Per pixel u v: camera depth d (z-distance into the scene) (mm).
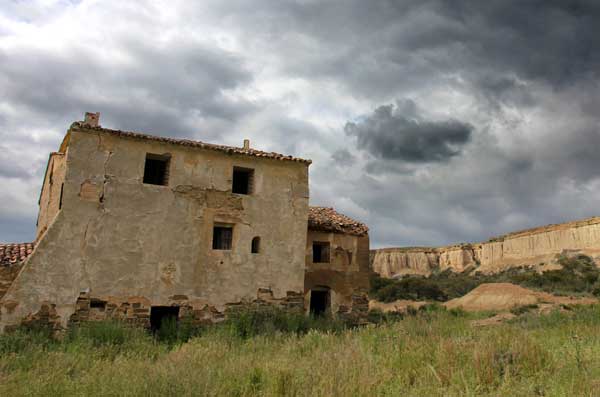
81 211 15406
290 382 7266
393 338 11406
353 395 6660
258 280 18031
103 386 7344
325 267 20562
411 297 55938
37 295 14398
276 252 18562
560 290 48562
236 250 17828
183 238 16891
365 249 21797
